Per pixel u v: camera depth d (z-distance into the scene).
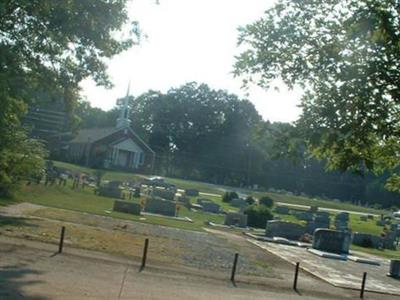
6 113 22.88
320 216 65.69
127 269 18.73
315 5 9.73
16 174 36.25
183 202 61.53
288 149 9.91
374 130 9.31
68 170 75.00
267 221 47.50
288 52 10.02
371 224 73.25
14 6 22.50
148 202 47.75
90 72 27.14
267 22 10.16
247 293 17.88
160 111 142.88
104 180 73.94
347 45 9.00
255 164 132.12
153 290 15.84
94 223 31.97
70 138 106.31
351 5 9.09
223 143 136.62
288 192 129.12
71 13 23.66
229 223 48.00
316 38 9.70
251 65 10.34
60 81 26.33
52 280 14.98
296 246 38.16
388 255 42.38
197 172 135.38
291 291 19.81
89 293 14.05
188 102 140.88
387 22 8.28
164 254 23.84
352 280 25.20
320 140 9.42
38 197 41.91
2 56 20.70
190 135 139.38
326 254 34.38
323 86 9.34
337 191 133.50
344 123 9.19
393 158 10.90
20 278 14.65
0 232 22.33
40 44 24.05
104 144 102.12
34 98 26.50
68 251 20.33
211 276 20.20
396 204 128.50
